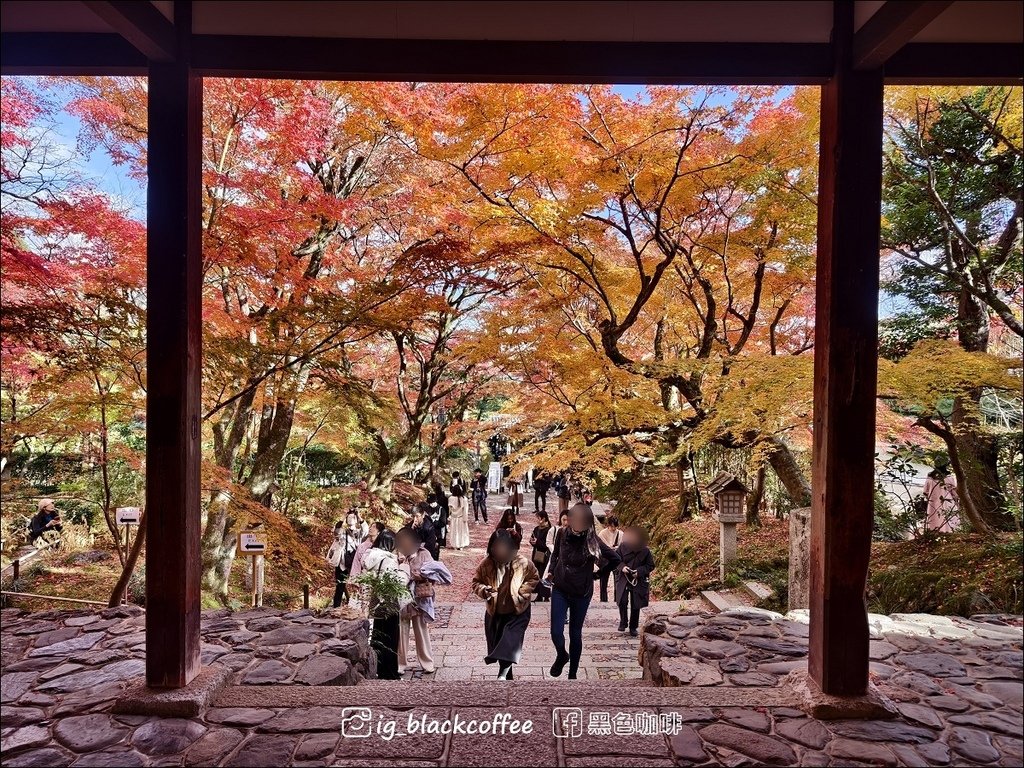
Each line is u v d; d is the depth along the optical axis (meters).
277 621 4.23
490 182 6.62
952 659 3.54
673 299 8.47
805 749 2.56
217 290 6.99
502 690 3.12
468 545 13.88
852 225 2.99
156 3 2.80
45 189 5.26
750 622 4.27
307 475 14.90
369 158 8.82
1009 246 6.61
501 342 7.75
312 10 3.00
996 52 3.00
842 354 3.00
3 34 2.99
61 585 7.91
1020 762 2.48
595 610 8.30
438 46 3.02
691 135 6.32
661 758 2.49
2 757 2.47
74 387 5.61
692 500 11.30
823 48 3.02
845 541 2.98
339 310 5.63
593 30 3.03
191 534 3.08
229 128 6.62
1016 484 6.44
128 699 2.86
